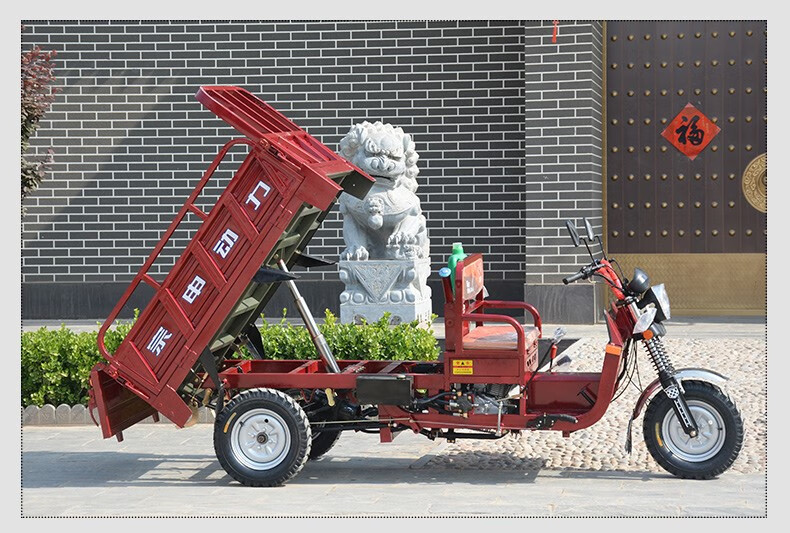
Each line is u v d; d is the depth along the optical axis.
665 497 6.38
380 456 7.70
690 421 6.75
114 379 7.05
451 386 7.08
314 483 6.93
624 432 8.11
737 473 6.96
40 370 8.82
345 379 7.00
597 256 13.78
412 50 14.74
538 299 13.73
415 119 14.78
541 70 13.60
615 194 14.61
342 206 11.47
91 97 15.16
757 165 14.28
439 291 14.84
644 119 14.48
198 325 6.84
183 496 6.64
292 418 6.79
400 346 8.55
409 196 11.40
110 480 7.09
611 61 14.50
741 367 10.29
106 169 15.22
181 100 15.10
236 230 6.74
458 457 7.57
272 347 8.59
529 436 8.11
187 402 7.08
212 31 15.00
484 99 14.66
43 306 15.33
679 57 14.35
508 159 14.64
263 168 6.68
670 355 11.03
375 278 11.33
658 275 14.58
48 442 8.21
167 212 15.20
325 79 14.87
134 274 15.25
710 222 14.45
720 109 14.32
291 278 6.71
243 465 6.86
